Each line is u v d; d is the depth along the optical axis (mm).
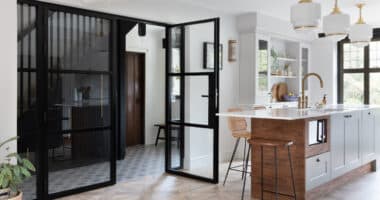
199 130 5250
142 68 8023
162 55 8344
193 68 5145
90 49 4297
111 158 4562
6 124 3273
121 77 6352
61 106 4074
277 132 3885
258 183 4031
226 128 6035
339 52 7852
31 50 3795
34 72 3822
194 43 5168
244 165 4902
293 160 3787
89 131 4355
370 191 4309
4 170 2727
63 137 4121
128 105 7836
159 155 6746
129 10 4551
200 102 4840
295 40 7176
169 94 5219
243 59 6168
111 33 4480
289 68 7277
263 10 5848
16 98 3352
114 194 4191
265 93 6305
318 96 7754
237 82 6207
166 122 5258
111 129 4562
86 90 4289
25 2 3707
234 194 4191
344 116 4500
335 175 4312
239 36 6211
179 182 4719
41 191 3930
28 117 3805
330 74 7617
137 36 7766
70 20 4105
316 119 3910
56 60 3998
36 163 3893
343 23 4180
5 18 3242
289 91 7496
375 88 7484
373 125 5398
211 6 5527
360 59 7637
